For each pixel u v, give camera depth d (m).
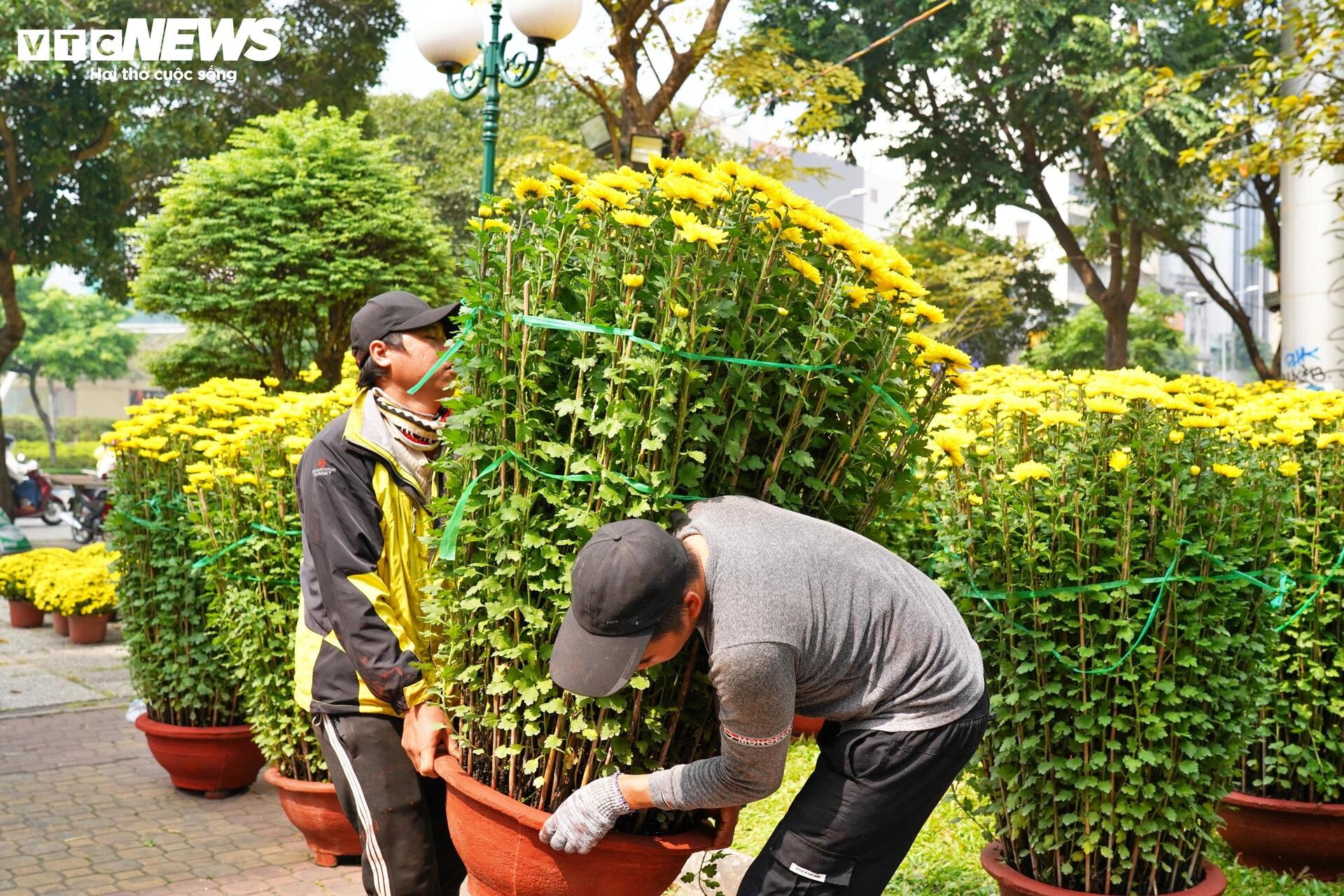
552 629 2.04
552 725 2.11
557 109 20.20
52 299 44.84
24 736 6.00
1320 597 3.67
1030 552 2.99
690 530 1.93
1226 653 3.07
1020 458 3.08
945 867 3.66
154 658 4.91
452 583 2.15
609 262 1.99
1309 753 3.74
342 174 9.66
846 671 1.95
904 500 2.31
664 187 1.93
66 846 4.40
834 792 2.03
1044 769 3.02
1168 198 17.31
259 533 4.17
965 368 2.19
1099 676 3.00
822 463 2.15
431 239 9.92
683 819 2.19
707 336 1.94
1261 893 3.59
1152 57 16.34
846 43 17.11
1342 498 3.70
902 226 21.19
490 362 2.02
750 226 2.03
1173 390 2.94
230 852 4.36
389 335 2.73
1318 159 7.72
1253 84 7.35
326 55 18.27
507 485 2.09
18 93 16.62
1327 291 9.77
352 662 2.60
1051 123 17.92
